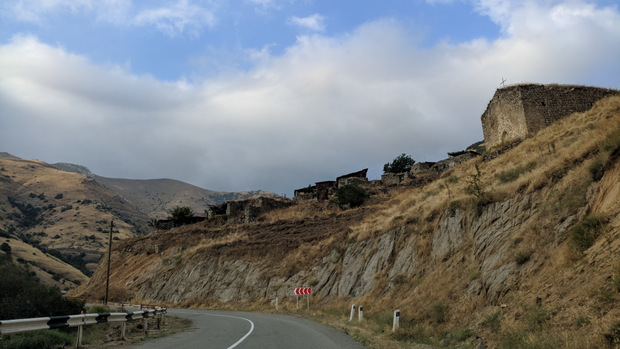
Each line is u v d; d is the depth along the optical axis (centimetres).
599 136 1534
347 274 2975
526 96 3753
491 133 4300
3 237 10581
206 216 6862
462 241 1927
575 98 3762
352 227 3628
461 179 3152
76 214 17188
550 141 2770
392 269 2406
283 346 1142
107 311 2041
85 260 12650
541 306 966
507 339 920
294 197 6750
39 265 9162
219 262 4475
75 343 1166
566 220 1267
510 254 1370
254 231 5006
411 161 7538
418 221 2603
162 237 6059
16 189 19812
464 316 1308
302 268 3675
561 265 1080
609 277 837
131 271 5691
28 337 1050
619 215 1030
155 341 1288
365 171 7200
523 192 1736
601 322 734
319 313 2614
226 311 3344
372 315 2000
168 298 4431
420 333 1300
